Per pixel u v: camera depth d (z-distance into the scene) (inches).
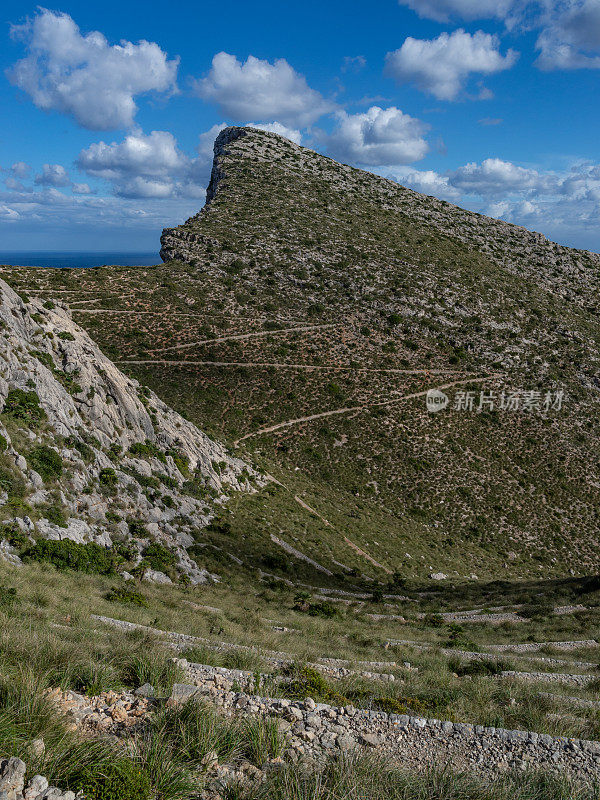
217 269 4062.5
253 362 3198.8
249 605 979.3
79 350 1353.3
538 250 5531.5
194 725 207.2
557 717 309.3
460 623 1119.0
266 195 5502.0
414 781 190.5
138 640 402.6
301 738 218.4
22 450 922.1
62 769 162.1
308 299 3846.0
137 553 978.7
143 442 1428.4
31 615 417.1
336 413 2930.6
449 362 3415.4
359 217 5364.2
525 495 2596.0
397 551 1948.8
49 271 3727.9
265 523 1647.4
